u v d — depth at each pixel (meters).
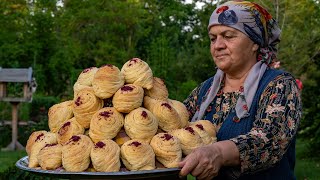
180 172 1.51
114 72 1.68
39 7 16.81
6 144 9.98
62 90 13.55
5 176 4.02
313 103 7.92
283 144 1.68
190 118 2.11
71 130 1.64
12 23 14.41
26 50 13.46
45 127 9.53
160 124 1.69
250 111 1.84
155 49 11.65
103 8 16.30
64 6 17.02
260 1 7.22
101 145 1.53
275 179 1.82
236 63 1.88
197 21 13.12
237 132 1.86
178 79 11.60
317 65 8.12
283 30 7.61
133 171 1.47
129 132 1.61
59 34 15.38
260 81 1.85
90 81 1.76
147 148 1.55
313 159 8.23
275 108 1.73
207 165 1.52
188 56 11.84
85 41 16.11
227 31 1.86
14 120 9.41
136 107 1.66
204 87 2.14
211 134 1.83
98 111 1.64
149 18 18.67
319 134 8.15
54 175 1.52
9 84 10.76
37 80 12.84
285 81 1.81
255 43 1.90
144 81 1.73
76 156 1.53
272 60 1.97
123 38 16.59
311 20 7.96
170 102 1.83
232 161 1.59
